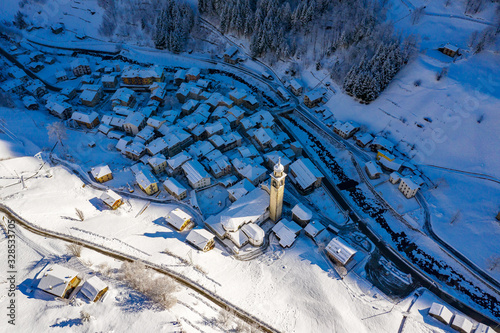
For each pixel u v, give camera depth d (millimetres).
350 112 165000
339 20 188375
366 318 95875
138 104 176625
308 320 94625
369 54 168625
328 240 116375
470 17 174250
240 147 146625
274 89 182500
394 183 134625
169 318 85562
